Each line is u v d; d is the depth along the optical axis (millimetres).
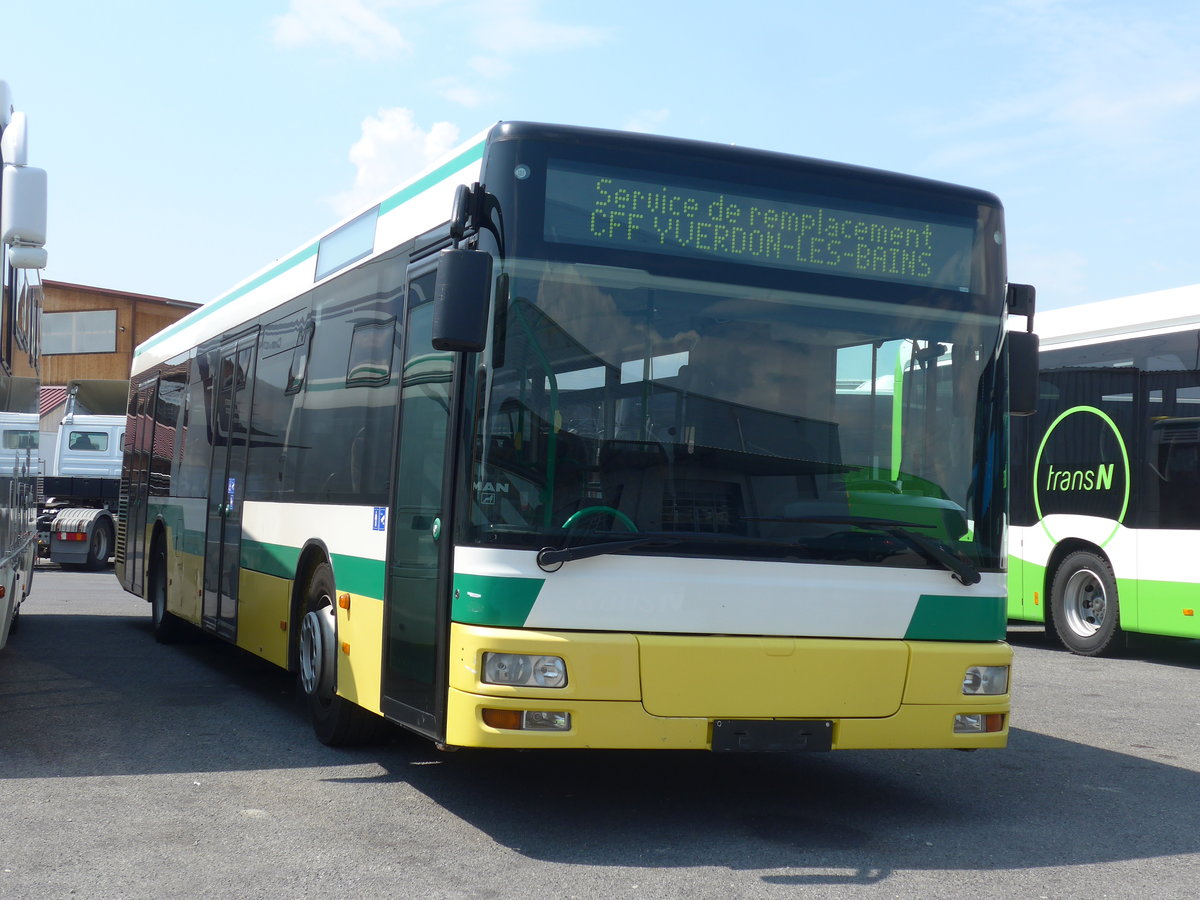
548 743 5391
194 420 11625
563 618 5473
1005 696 6070
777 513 5812
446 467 5770
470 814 6074
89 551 24062
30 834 5574
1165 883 5152
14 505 8922
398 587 6344
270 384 9227
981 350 6328
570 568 5508
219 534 10273
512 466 5551
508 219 5703
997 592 6160
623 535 5598
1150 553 12453
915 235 6309
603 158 5863
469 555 5547
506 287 5645
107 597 18266
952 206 6402
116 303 43844
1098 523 13062
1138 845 5742
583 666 5414
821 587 5805
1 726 8055
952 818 6191
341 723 7438
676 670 5520
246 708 8953
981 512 6180
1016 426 14219
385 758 7328
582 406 5660
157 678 10328
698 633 5629
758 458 5836
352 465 7273
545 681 5406
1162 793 6801
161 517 12656
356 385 7355
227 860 5250
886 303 6184
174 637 12625
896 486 6039
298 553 8141
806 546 5820
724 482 5770
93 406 26312
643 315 5805
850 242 6184
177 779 6711
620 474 5652
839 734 5730
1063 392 13602
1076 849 5656
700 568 5656
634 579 5559
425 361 6262
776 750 5629
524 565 5477
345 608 7211
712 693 5562
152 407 13812
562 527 5543
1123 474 12805
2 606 7980
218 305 11250
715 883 5031
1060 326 13672
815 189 6164
